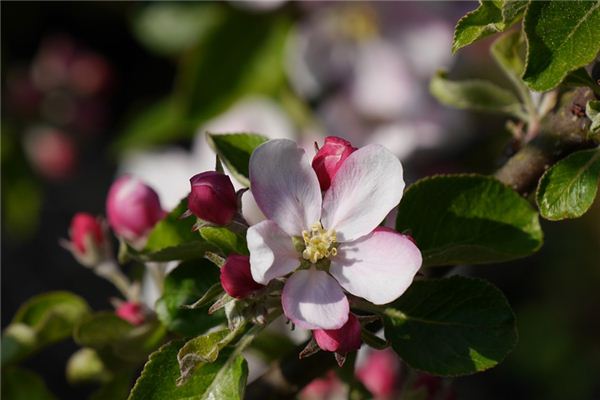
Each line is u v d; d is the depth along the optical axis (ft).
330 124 2.56
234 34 2.61
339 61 2.54
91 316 1.84
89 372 1.93
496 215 1.72
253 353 1.97
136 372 1.91
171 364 1.64
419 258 1.58
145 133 3.07
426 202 1.71
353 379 1.85
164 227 1.76
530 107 1.77
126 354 1.83
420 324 1.66
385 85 2.48
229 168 1.73
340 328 1.57
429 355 1.65
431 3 2.48
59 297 1.98
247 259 1.59
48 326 1.95
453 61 2.58
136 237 1.90
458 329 1.65
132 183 1.91
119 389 1.91
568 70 1.53
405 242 1.59
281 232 1.61
